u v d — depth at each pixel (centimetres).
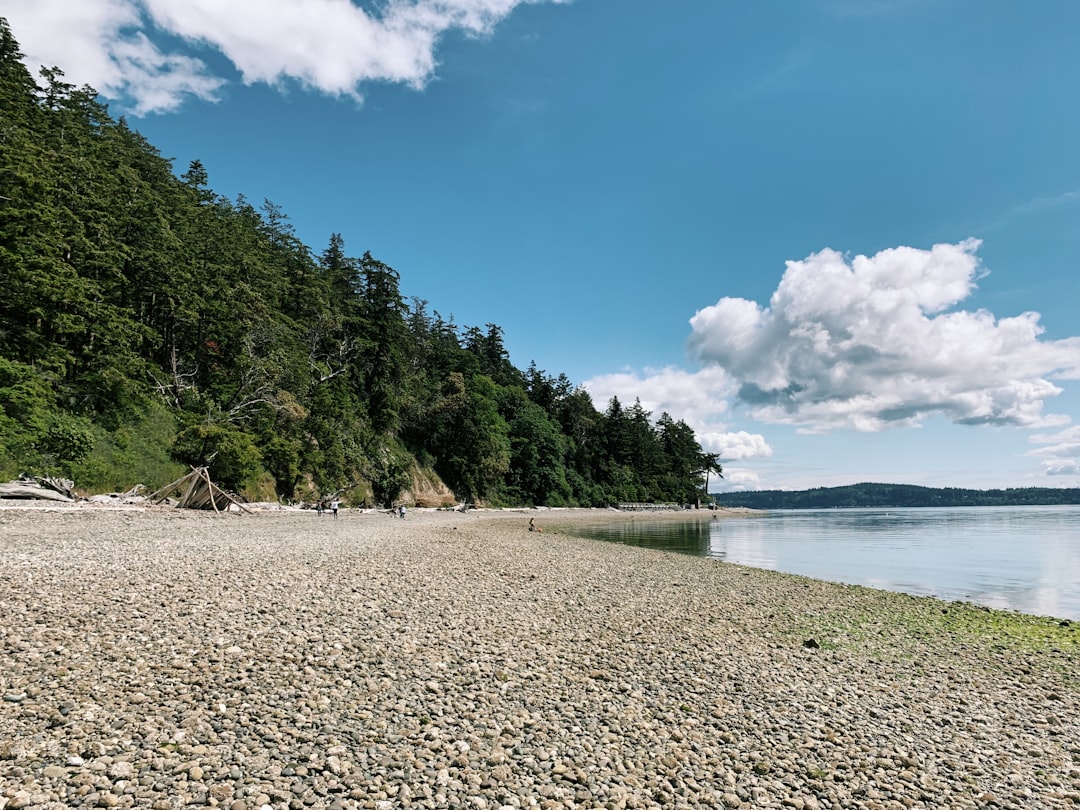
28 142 3334
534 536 3981
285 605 1068
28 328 3123
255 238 5978
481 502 8394
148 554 1488
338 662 793
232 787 465
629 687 845
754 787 589
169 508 3034
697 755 647
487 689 771
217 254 4991
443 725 642
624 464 13288
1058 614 1780
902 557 3481
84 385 3331
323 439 5291
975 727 821
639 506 12288
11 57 4138
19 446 2711
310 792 474
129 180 4331
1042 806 607
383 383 6912
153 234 4225
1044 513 14775
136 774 467
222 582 1206
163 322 4381
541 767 575
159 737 532
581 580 1883
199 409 4175
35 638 747
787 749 691
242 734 561
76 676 647
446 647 929
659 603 1563
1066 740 795
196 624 885
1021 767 699
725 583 2070
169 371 4488
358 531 2955
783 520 9962
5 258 2941
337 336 6738
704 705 807
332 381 5975
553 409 11869
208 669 712
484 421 8631
